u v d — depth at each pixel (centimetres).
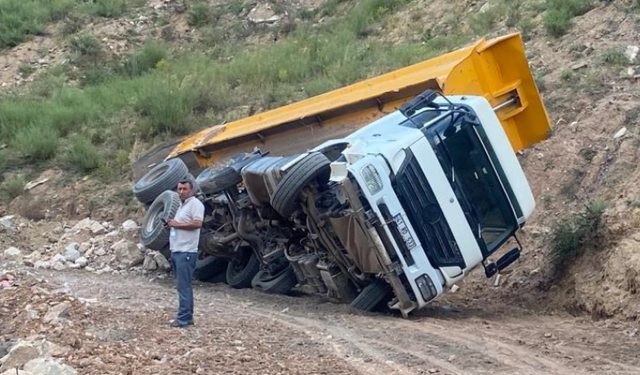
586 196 1524
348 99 1556
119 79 2781
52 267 1811
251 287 1599
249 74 2517
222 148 1775
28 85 2880
